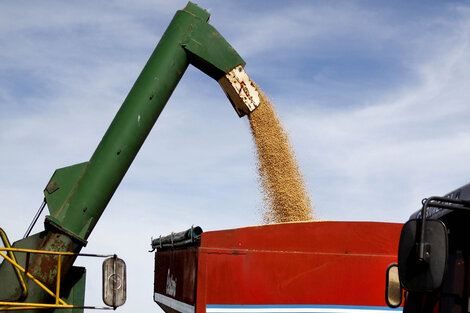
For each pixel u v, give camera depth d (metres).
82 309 6.12
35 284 5.89
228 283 6.12
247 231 6.31
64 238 6.01
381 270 6.44
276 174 7.42
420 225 3.09
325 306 6.27
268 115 7.50
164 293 8.30
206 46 6.89
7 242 5.85
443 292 3.57
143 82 6.54
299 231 6.41
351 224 6.52
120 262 5.79
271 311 6.15
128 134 6.37
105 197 6.32
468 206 3.27
